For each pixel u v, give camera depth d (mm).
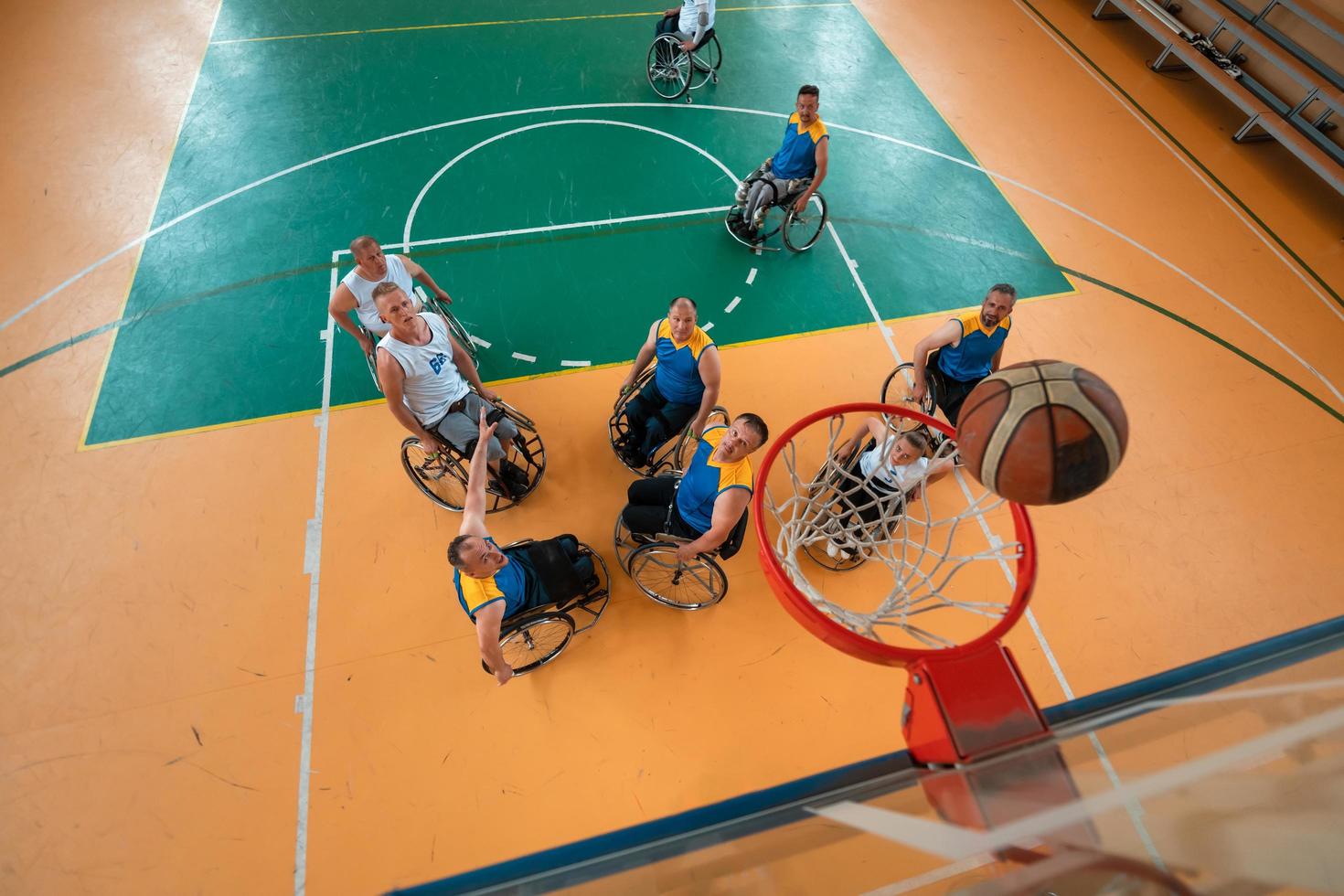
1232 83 8969
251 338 6438
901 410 3779
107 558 5230
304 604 5152
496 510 5652
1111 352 7055
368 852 4336
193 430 5879
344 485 5703
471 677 4945
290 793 4484
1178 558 5820
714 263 7316
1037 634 5371
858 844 1834
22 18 8836
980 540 5770
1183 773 1710
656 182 7910
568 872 1873
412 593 5250
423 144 8000
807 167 6773
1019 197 8250
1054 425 1793
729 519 4352
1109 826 1616
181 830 4332
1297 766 1574
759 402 6391
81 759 4500
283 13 9273
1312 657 2094
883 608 4109
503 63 8945
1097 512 6031
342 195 7480
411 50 8977
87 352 6242
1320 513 6133
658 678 5027
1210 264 7852
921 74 9484
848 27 9992
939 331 5598
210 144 7770
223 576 5223
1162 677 2221
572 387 6379
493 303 6832
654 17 9766
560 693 4930
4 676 4734
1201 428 6602
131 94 8133
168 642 4941
